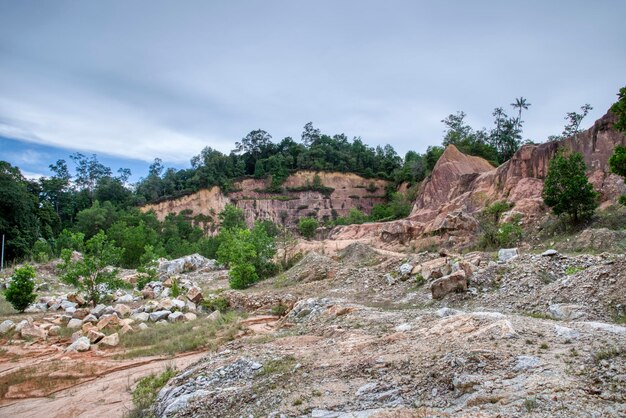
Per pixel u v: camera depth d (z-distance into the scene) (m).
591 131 38.22
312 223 71.38
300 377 7.51
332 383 6.96
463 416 4.79
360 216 82.69
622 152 14.34
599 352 5.96
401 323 10.66
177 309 19.66
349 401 6.17
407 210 74.19
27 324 16.73
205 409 7.28
